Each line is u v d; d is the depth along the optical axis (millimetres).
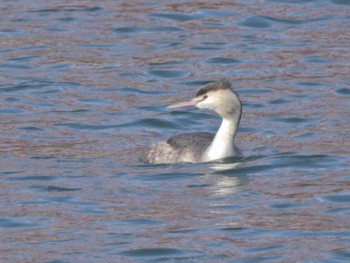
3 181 16234
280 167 16938
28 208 15023
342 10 27297
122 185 16047
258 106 20859
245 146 18219
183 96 21484
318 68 23156
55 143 18438
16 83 22172
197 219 14500
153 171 16750
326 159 17297
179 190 15789
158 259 13133
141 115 20219
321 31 25750
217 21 26609
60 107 20734
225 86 17047
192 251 13367
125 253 13312
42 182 16172
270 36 25484
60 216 14695
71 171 16766
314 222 14359
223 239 13766
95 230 14148
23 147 18188
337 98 21234
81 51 24391
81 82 22328
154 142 17797
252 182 16156
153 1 28094
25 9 27438
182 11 27219
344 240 13688
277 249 13438
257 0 28250
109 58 23938
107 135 19031
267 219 14492
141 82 22391
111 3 27953
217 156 17094
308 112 20391
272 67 23281
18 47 24594
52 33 25594
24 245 13625
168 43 25000
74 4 27844
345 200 15266
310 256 13172
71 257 13195
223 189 15828
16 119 19938
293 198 15391
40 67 23312
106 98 21344
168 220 14469
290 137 18812
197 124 19891
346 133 18922
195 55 24156
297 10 27344
